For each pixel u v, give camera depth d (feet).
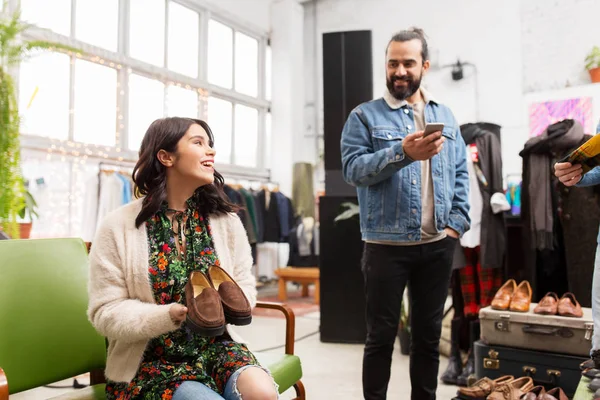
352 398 9.16
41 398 9.16
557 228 10.33
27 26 11.99
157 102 20.77
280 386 5.38
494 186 10.04
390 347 6.57
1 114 10.36
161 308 4.17
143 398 4.24
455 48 22.48
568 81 20.25
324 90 14.20
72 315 5.21
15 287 4.84
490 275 10.41
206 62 23.32
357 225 13.62
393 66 6.50
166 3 21.52
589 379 6.03
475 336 9.97
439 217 6.44
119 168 17.52
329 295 13.74
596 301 6.12
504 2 21.52
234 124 25.20
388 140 6.56
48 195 15.75
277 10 26.76
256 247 22.97
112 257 4.52
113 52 18.51
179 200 4.94
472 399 7.02
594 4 19.85
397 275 6.47
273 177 26.71
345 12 25.71
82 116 17.52
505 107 21.38
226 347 4.66
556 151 9.74
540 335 7.95
